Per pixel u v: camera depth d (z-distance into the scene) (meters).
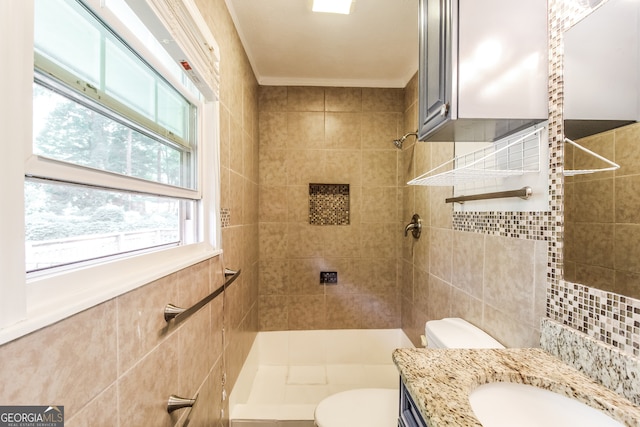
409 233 2.14
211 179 1.19
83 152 0.58
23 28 0.41
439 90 0.91
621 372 0.60
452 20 0.83
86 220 0.61
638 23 0.60
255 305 2.12
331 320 2.30
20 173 0.40
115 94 0.67
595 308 0.69
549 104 0.83
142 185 0.73
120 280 0.63
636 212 0.60
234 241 1.54
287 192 2.29
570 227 0.76
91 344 0.52
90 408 0.51
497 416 0.64
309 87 2.29
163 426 0.77
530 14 0.83
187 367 0.92
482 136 1.05
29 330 0.40
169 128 0.94
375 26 1.64
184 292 0.90
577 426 0.60
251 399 1.84
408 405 0.73
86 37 0.58
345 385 2.00
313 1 1.39
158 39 0.79
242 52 1.71
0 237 0.38
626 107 0.62
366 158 2.31
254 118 2.09
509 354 0.79
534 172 0.88
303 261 2.29
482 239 1.18
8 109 0.39
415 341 2.01
